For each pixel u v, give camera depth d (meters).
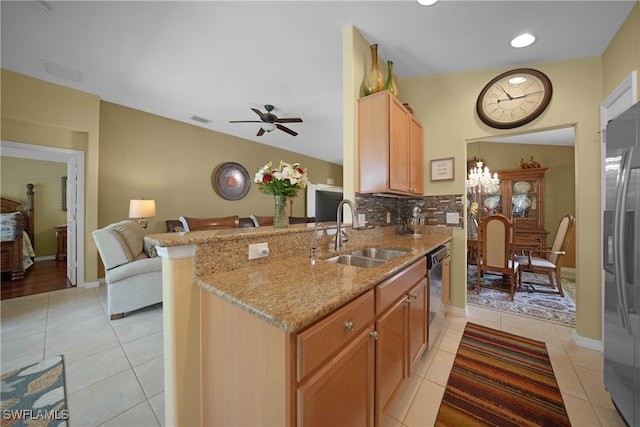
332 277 1.13
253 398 0.87
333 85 3.08
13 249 3.74
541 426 1.31
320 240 1.74
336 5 1.77
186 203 4.45
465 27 1.93
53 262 4.99
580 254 2.08
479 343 2.09
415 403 1.46
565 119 2.15
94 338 2.11
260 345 0.84
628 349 1.23
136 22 2.03
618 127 1.31
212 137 4.82
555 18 1.78
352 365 0.97
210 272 1.15
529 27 1.88
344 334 0.92
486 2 1.68
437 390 1.56
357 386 1.01
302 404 0.75
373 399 1.12
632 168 1.20
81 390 1.53
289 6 1.81
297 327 0.71
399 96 2.81
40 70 2.78
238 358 0.94
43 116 3.00
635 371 1.18
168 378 1.09
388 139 1.95
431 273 1.89
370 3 1.74
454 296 2.64
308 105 3.68
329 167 7.70
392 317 1.29
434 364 1.81
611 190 1.36
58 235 5.17
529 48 2.11
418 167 2.58
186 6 1.85
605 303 1.43
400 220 2.99
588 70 2.09
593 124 2.06
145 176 3.98
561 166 4.60
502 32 1.96
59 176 5.52
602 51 2.01
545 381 1.64
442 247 2.26
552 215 4.62
